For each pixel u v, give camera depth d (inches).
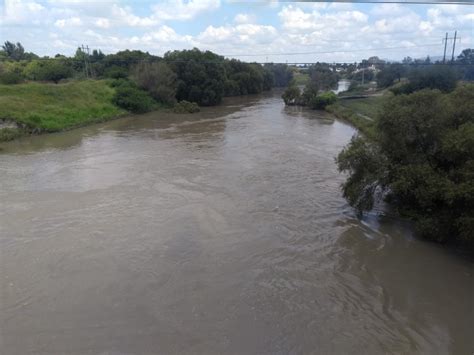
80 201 780.0
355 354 392.2
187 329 421.1
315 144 1331.2
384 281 521.0
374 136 729.0
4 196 804.0
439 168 637.3
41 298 472.1
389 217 720.3
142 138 1433.3
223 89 2915.8
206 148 1257.4
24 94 1712.6
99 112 1902.1
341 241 629.0
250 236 639.1
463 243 620.4
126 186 871.7
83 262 551.2
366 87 3757.4
